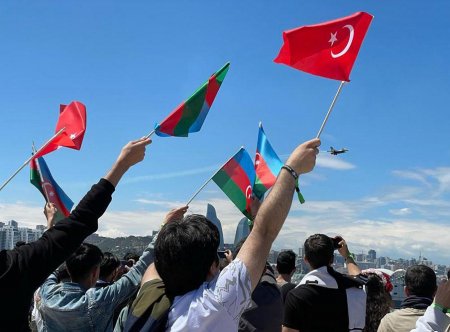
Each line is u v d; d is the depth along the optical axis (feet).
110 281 21.33
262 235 7.85
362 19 11.42
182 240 7.93
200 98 16.22
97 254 14.55
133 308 8.28
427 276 16.97
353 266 20.29
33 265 8.67
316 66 11.61
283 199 7.91
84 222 9.18
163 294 8.15
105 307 12.96
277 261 24.56
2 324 8.39
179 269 7.88
